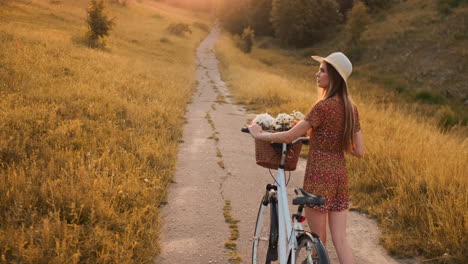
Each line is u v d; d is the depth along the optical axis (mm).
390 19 49906
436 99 25719
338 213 2965
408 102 24922
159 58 29641
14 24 23359
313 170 2916
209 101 15688
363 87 29656
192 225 4883
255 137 2965
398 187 5570
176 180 6445
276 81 18844
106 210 4504
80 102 9336
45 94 9422
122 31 41281
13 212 4219
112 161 6109
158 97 12727
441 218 4605
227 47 51719
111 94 10828
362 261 4164
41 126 7211
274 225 3340
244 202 5703
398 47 39438
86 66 14844
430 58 33844
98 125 8031
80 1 50219
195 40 53406
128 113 9422
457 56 31953
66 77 12008
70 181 4977
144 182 5730
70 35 25547
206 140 9195
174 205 5449
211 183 6391
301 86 20469
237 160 7742
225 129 10500
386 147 7094
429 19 43094
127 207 4855
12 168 5246
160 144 7863
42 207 4527
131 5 69688
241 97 16500
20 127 6938
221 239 4570
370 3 57406
